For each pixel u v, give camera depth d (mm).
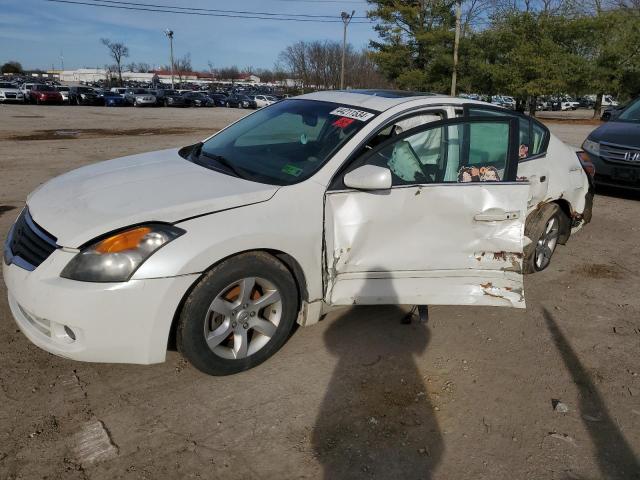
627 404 2910
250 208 2824
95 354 2566
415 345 3418
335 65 63000
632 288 4523
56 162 10141
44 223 2725
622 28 31000
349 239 3133
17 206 6410
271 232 2832
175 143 14172
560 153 4824
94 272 2494
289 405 2760
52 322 2549
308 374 3037
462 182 3340
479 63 31047
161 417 2625
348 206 3119
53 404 2678
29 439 2438
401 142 3328
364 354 3277
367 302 3236
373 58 36719
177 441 2471
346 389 2918
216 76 117062
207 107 44188
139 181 3107
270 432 2557
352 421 2664
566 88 29703
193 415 2650
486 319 3830
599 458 2496
